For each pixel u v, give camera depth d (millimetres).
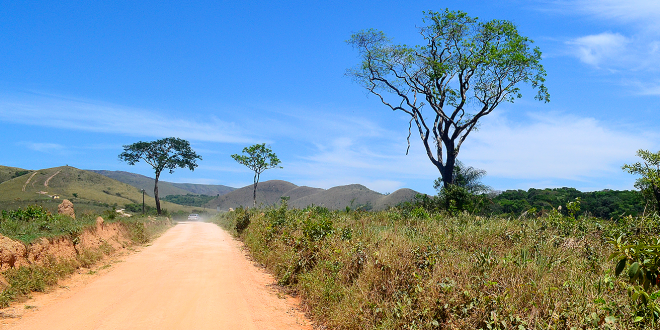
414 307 5344
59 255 10188
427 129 31422
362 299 6105
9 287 7375
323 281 7680
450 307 4926
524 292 4672
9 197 83188
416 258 6395
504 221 10516
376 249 7207
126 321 6227
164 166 61750
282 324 6590
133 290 8516
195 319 6465
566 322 4004
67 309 6898
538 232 8852
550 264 5828
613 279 4645
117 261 12828
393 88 32312
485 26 28078
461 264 5680
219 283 9516
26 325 5941
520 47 27641
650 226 7879
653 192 19891
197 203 184375
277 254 11805
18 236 9312
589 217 10109
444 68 28703
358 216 18516
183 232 28500
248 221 23453
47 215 16844
